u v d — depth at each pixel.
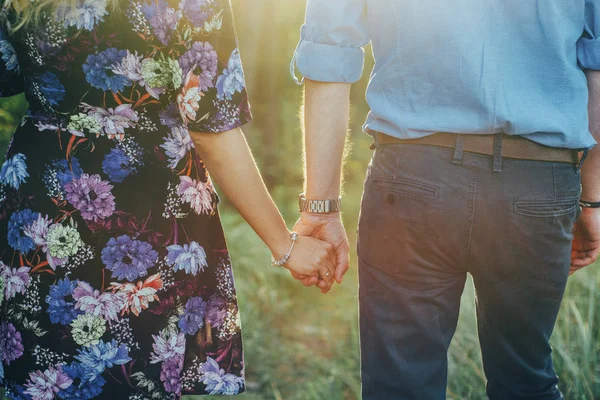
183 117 1.51
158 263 1.54
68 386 1.50
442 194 1.63
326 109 1.85
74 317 1.50
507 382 1.92
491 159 1.61
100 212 1.50
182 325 1.59
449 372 2.97
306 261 1.93
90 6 1.45
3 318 1.58
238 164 1.56
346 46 1.81
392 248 1.73
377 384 1.85
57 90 1.49
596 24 1.64
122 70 1.48
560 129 1.59
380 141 1.74
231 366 1.70
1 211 1.58
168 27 1.48
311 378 3.49
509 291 1.73
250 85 8.06
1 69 1.57
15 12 1.50
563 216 1.67
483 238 1.65
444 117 1.62
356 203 6.51
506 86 1.58
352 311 4.31
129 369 1.52
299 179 7.47
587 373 2.81
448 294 1.78
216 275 1.68
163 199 1.54
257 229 1.74
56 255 1.49
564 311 3.28
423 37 1.62
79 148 1.50
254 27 7.99
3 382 1.58
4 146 2.38
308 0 1.85
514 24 1.58
